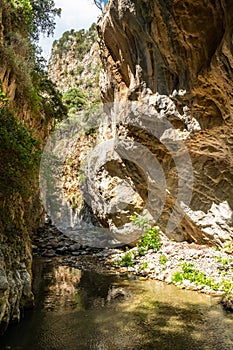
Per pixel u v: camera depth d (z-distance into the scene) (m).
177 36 6.06
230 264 7.77
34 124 11.13
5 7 9.37
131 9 6.98
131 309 5.68
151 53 7.33
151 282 7.60
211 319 5.23
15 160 5.21
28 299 5.41
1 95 6.32
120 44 8.70
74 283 7.43
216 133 6.92
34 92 10.35
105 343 4.36
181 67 6.51
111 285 7.28
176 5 5.55
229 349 4.21
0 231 5.18
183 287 7.06
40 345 4.25
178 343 4.39
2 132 5.06
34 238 12.73
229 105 5.92
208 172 8.55
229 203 8.29
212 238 8.98
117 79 9.62
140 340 4.48
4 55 8.07
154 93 7.70
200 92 6.30
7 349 4.11
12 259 5.24
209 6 5.23
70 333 4.66
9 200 5.55
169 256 8.98
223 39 4.84
